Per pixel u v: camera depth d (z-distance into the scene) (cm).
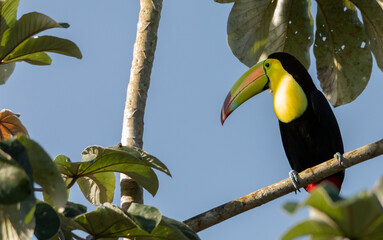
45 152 559
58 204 576
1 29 715
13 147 541
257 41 1377
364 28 1329
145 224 681
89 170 871
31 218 550
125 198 962
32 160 563
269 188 917
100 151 838
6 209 556
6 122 1048
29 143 556
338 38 1366
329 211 407
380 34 1303
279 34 1408
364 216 403
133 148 850
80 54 771
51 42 750
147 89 1070
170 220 744
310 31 1391
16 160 533
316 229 420
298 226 418
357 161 939
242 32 1370
